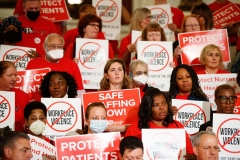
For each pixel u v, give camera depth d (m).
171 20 22.27
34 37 21.08
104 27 22.95
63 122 16.48
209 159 14.38
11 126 16.33
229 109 16.69
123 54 20.95
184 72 17.34
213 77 18.83
